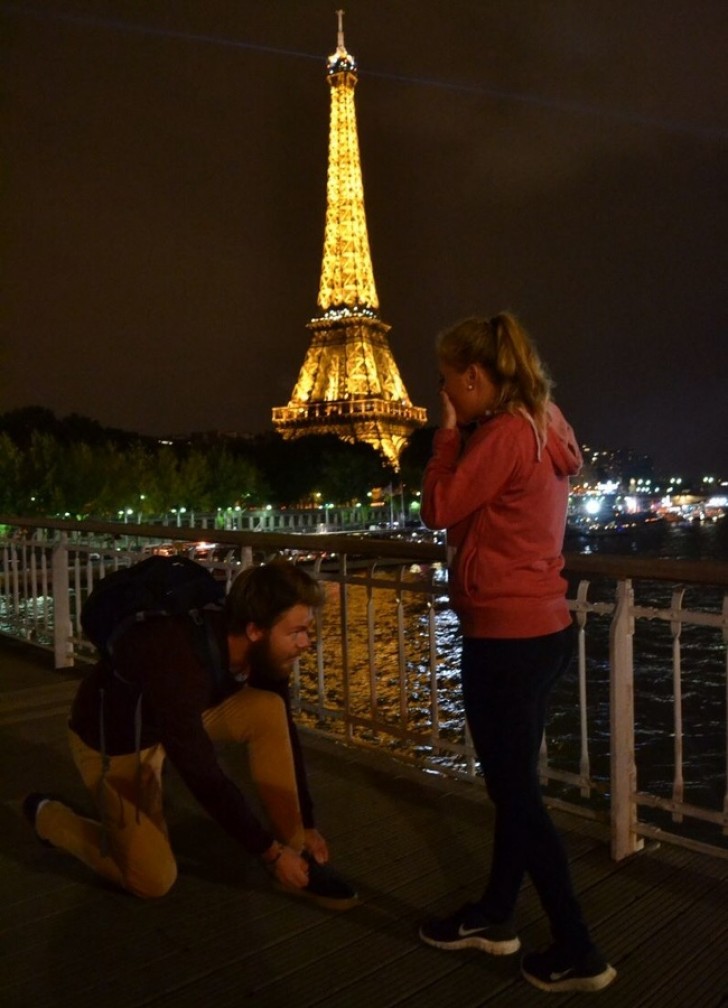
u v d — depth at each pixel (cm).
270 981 332
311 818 399
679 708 411
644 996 317
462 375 323
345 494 9794
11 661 905
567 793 1719
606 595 4269
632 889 392
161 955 351
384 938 360
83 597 1021
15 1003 321
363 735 1722
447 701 2111
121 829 378
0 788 540
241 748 604
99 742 381
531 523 313
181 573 346
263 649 350
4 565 1029
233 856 438
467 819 479
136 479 7119
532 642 313
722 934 354
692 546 14150
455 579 325
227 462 8362
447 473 318
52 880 416
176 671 326
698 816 403
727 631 392
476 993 323
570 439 325
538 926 367
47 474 6266
